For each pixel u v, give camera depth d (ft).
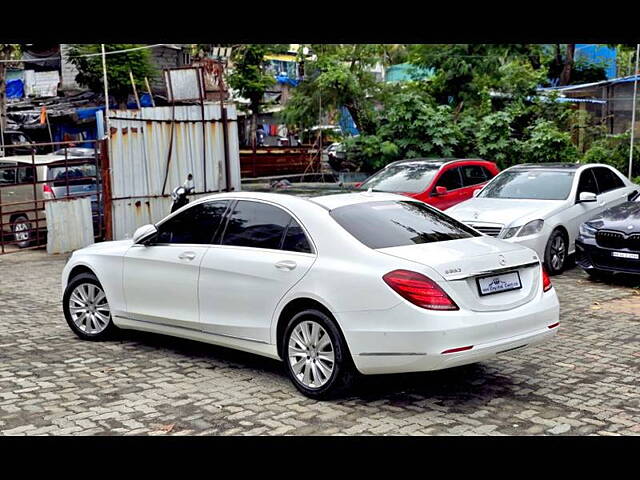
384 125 69.10
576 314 27.81
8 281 36.91
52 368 21.36
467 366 21.15
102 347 23.75
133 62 82.84
